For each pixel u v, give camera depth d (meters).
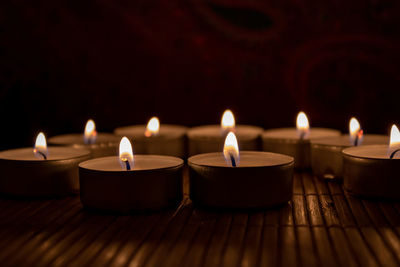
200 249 0.23
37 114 0.39
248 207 0.27
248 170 0.27
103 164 0.30
